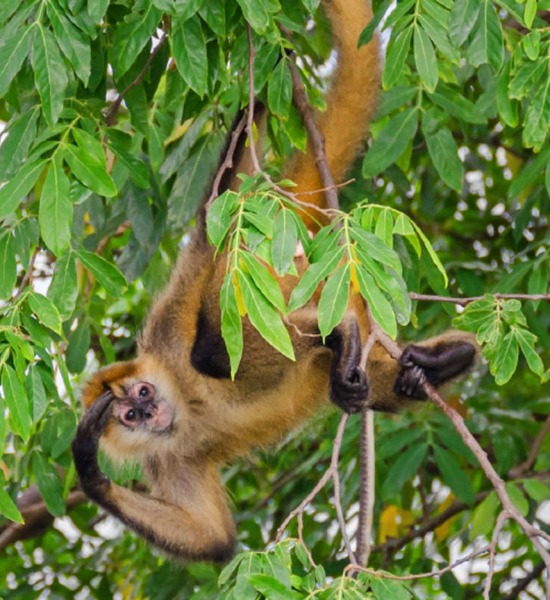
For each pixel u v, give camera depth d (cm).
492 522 1241
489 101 1157
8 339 786
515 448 1433
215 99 1188
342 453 1432
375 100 1156
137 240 1245
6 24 851
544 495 1262
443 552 1541
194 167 1191
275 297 677
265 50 966
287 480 1526
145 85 1039
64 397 1399
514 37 1172
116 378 1261
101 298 1380
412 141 1295
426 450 1329
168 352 1251
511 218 1505
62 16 829
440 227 1591
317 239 711
